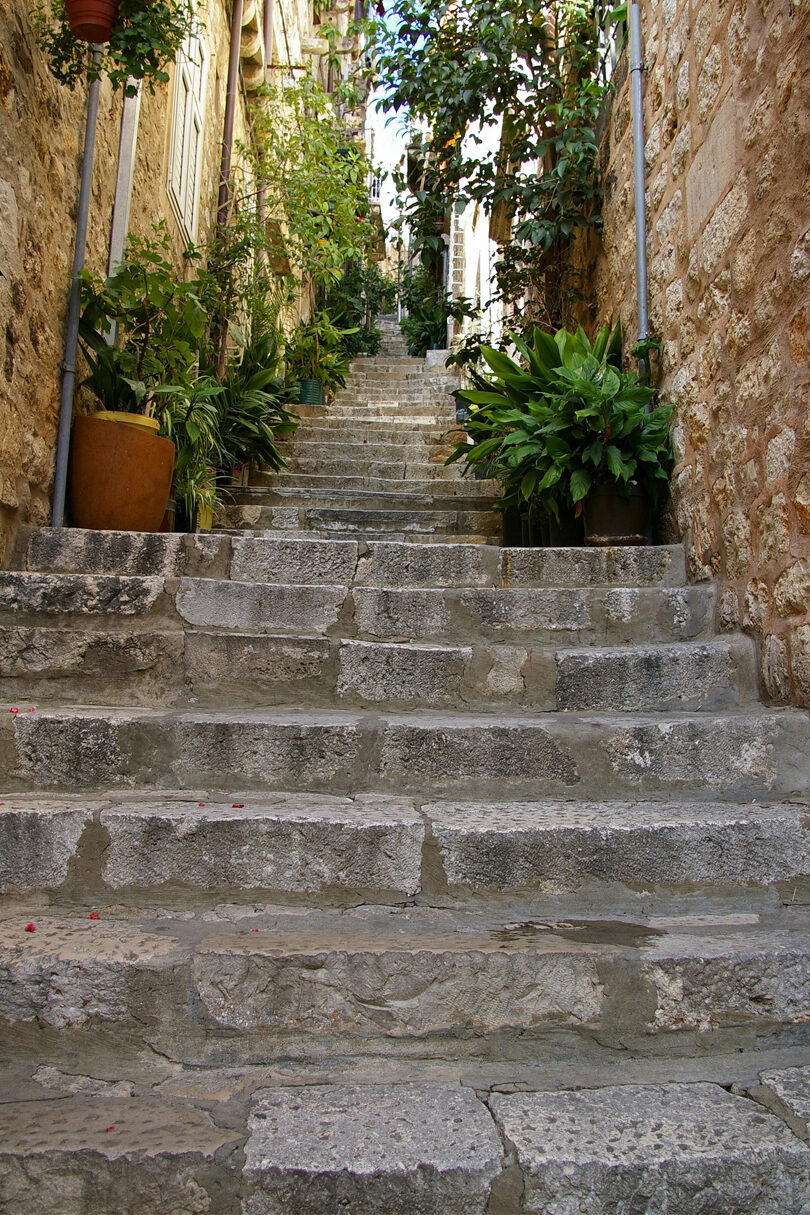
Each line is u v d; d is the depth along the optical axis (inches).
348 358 366.0
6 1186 45.1
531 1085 54.2
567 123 186.1
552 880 68.2
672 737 81.4
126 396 132.7
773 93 89.4
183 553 110.0
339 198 239.1
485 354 150.0
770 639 89.4
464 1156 46.1
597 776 81.0
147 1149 46.0
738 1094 53.4
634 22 144.1
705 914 68.4
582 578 116.8
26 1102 51.1
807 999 59.4
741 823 70.4
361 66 218.5
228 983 56.6
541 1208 45.2
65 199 120.0
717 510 105.1
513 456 130.6
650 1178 45.7
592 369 130.2
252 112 258.7
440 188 218.4
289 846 67.7
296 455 245.3
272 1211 44.6
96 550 108.9
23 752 77.9
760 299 92.6
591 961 58.2
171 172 180.7
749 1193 46.1
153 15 107.5
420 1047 57.0
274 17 291.9
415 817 70.5
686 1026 58.1
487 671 93.9
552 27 209.9
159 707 90.8
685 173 120.1
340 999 57.0
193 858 67.3
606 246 175.6
